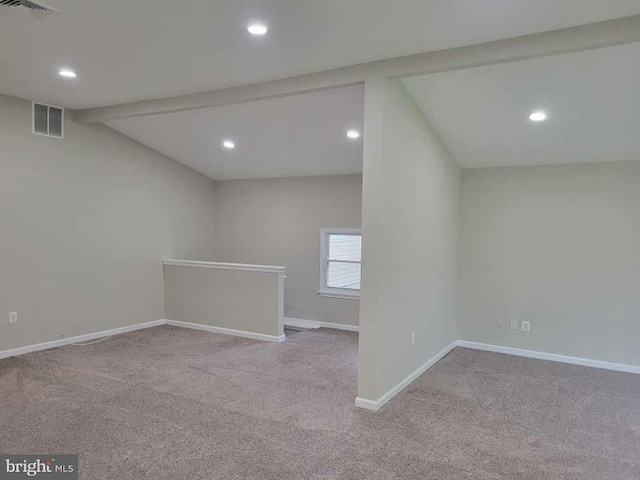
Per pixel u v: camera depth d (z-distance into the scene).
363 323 3.40
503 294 5.20
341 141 5.18
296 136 5.18
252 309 5.58
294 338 5.64
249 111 4.60
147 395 3.60
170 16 2.70
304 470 2.51
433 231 4.53
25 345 4.71
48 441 2.79
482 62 3.00
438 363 4.71
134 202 5.88
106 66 3.59
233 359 4.66
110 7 2.60
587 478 2.51
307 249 6.58
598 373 4.46
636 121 3.84
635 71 3.16
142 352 4.86
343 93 4.00
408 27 2.77
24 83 4.09
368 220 3.36
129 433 2.92
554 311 4.93
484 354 5.11
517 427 3.15
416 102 3.96
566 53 2.89
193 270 6.05
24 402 3.40
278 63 3.44
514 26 2.73
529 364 4.74
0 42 3.13
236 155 6.07
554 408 3.52
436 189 4.58
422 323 4.32
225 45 3.12
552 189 4.92
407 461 2.64
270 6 2.55
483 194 5.29
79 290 5.22
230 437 2.89
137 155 5.89
